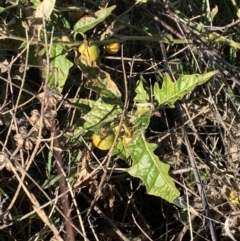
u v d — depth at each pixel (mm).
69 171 476
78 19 524
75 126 451
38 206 410
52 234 477
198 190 508
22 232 477
